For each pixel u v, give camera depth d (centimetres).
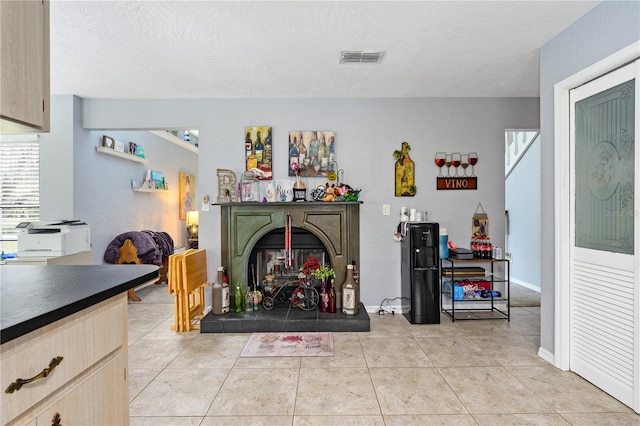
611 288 216
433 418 198
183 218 692
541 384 235
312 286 377
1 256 332
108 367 119
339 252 383
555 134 253
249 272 402
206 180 396
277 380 243
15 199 385
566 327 253
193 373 253
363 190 398
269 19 231
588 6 218
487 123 399
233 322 338
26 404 86
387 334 331
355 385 235
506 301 409
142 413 204
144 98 393
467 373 252
